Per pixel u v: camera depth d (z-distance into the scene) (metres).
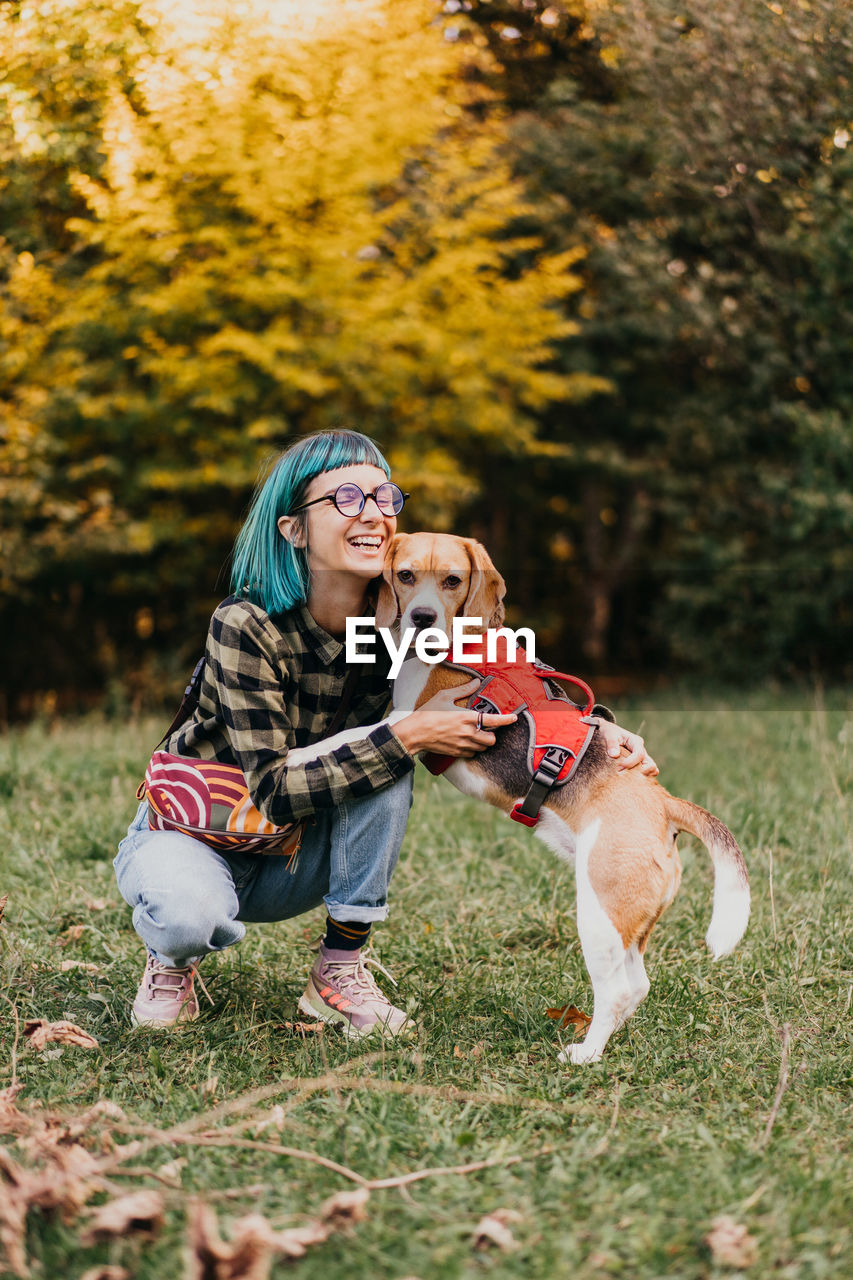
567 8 6.83
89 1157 1.77
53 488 8.88
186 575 9.84
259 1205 1.68
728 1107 2.09
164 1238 1.58
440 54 7.39
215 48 6.61
